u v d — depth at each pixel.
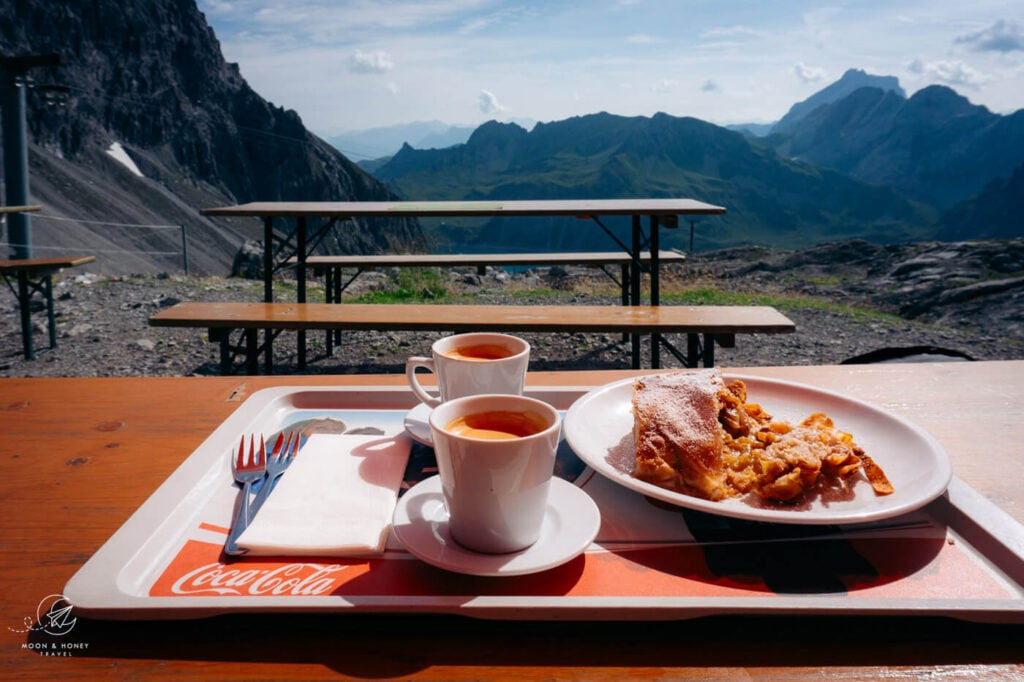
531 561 0.74
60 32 164.75
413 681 0.62
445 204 6.23
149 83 175.38
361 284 11.33
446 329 3.91
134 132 165.75
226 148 185.12
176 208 136.12
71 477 1.05
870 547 0.83
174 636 0.69
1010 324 9.52
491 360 1.10
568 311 4.32
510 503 0.73
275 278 12.03
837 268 17.86
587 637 0.69
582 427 1.12
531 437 0.72
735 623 0.71
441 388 1.15
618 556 0.81
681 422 0.99
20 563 0.81
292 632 0.70
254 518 0.86
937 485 0.88
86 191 119.19
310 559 0.80
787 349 7.24
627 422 1.21
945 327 9.66
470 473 0.73
